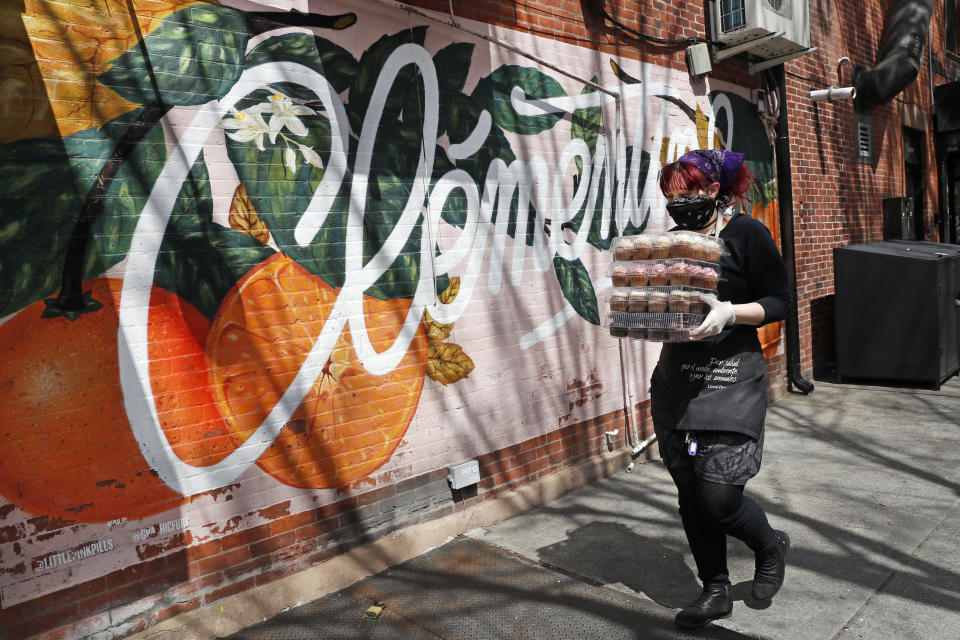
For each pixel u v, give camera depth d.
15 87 2.59
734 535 2.88
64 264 2.70
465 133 4.14
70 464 2.71
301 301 3.40
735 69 6.60
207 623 3.00
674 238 2.72
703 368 2.82
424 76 3.91
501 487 4.38
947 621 2.98
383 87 3.71
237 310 3.18
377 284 3.70
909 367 7.16
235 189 3.17
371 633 3.04
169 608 2.97
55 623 2.68
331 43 3.49
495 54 4.31
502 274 4.38
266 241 3.27
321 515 3.48
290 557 3.36
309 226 3.42
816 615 3.06
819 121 7.97
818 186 7.96
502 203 4.37
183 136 3.01
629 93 5.36
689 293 2.67
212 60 3.09
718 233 2.88
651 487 4.79
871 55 9.18
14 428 2.59
